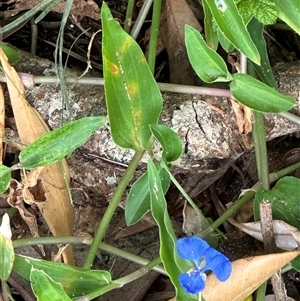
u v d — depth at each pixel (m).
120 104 0.26
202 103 0.30
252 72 0.30
